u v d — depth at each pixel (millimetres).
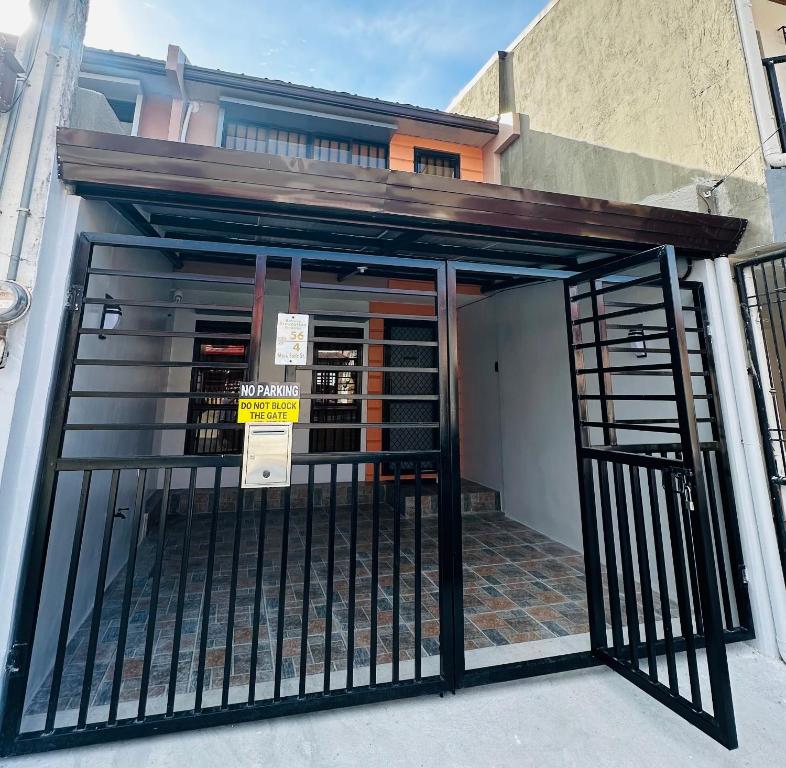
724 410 2512
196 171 1770
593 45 3697
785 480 2318
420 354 6121
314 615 2627
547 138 4348
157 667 2064
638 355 3158
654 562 3049
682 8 2809
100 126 2053
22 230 1593
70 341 1673
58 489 2016
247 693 1856
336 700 1728
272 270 4098
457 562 1937
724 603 2393
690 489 1692
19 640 1503
